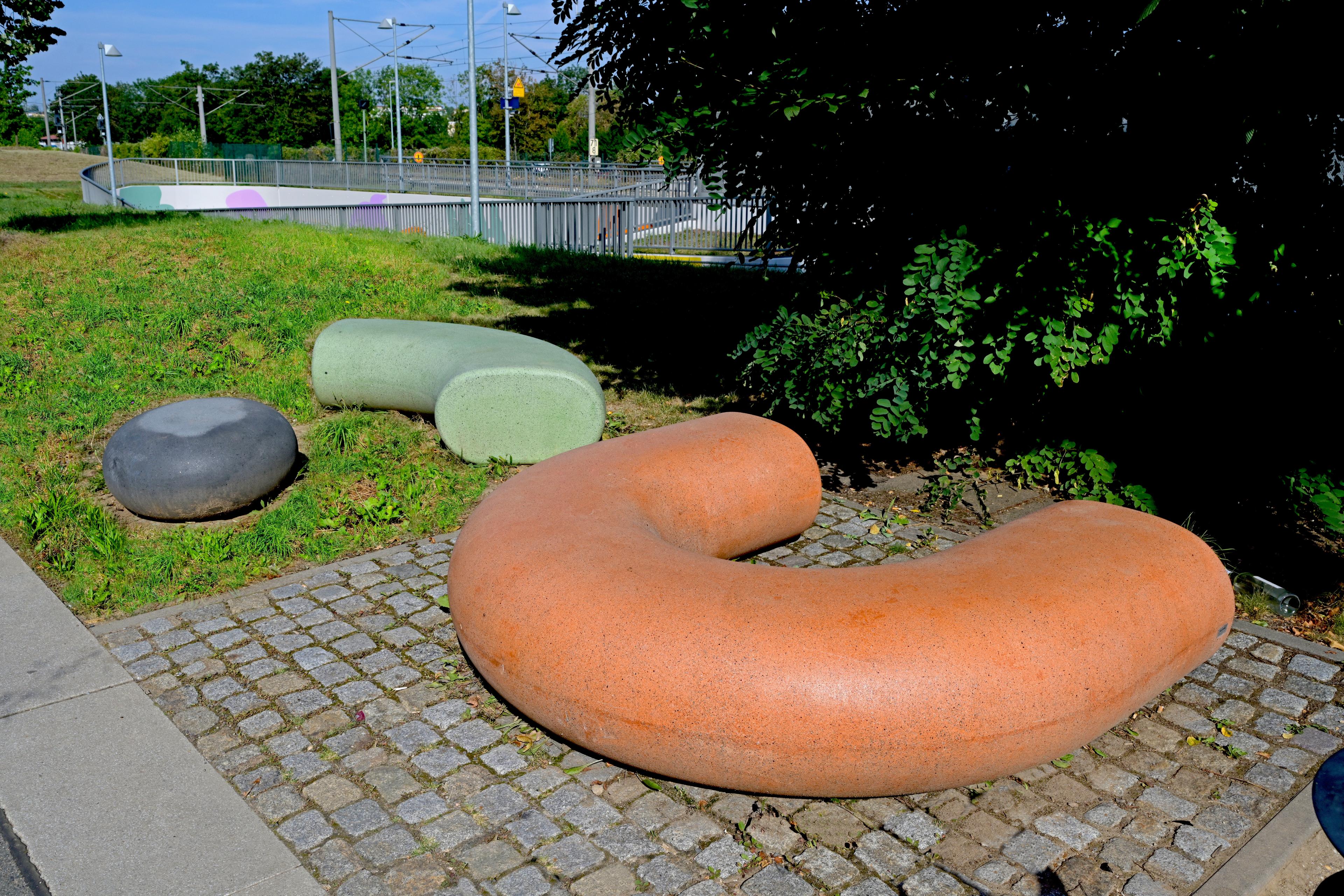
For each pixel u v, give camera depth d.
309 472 7.13
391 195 39.66
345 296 12.45
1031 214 5.93
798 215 7.11
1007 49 5.70
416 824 3.58
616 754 3.65
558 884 3.29
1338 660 4.78
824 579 3.80
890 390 6.77
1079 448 7.05
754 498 5.51
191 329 10.55
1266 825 3.60
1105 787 3.82
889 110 6.08
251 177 48.06
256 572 5.66
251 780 3.82
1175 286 6.06
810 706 3.35
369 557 5.88
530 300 13.30
